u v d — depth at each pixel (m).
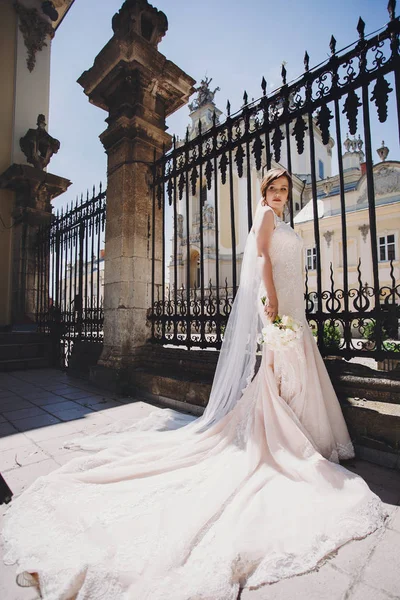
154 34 4.95
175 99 5.35
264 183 2.58
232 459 2.03
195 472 1.98
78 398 4.30
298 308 2.39
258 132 3.40
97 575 1.21
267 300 2.26
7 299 8.93
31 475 2.22
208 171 3.92
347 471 1.95
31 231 8.92
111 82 4.95
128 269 4.74
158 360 4.43
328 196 16.05
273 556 1.32
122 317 4.64
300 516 1.55
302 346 2.29
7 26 9.77
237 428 2.26
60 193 9.55
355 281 15.07
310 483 1.79
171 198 4.51
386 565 1.31
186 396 3.69
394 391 2.45
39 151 9.56
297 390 2.23
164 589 1.14
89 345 5.78
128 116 4.82
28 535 1.50
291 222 2.76
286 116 3.15
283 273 2.36
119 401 4.12
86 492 1.83
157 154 5.05
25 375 6.29
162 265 4.68
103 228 5.59
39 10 10.47
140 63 4.61
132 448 2.44
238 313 2.64
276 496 1.69
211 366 3.79
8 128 9.48
